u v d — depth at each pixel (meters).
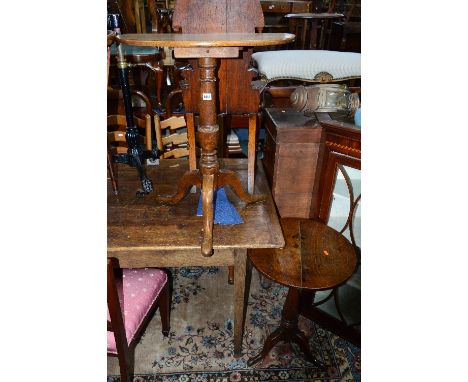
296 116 1.83
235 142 2.50
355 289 1.69
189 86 1.33
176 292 1.92
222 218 1.30
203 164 1.22
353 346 1.65
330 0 3.13
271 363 1.57
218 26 1.32
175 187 1.52
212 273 2.06
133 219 1.30
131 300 1.29
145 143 1.85
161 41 0.91
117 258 1.21
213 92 1.13
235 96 1.37
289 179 1.79
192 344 1.65
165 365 1.55
